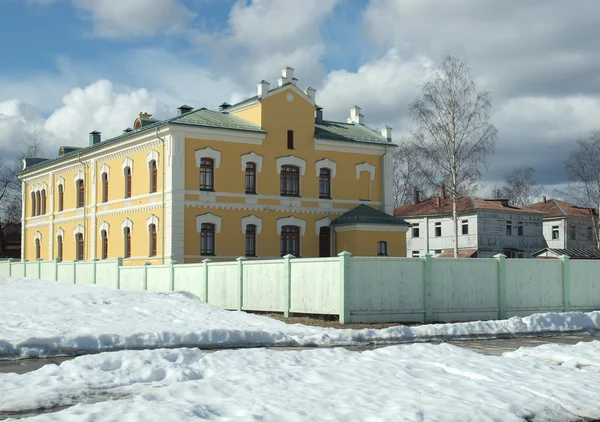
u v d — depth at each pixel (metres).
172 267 27.53
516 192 94.94
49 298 22.20
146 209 39.28
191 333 16.20
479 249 63.16
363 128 46.44
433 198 69.94
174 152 37.19
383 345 16.97
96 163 45.00
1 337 15.30
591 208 67.44
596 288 24.05
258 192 39.69
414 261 20.95
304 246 41.03
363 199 43.28
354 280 20.12
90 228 45.53
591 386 10.58
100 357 12.27
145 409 8.57
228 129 38.50
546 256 61.38
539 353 14.12
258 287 22.84
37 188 54.31
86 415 8.21
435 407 8.84
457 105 46.09
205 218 37.91
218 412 8.67
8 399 9.66
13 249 79.00
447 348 14.09
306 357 12.95
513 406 9.12
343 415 8.40
